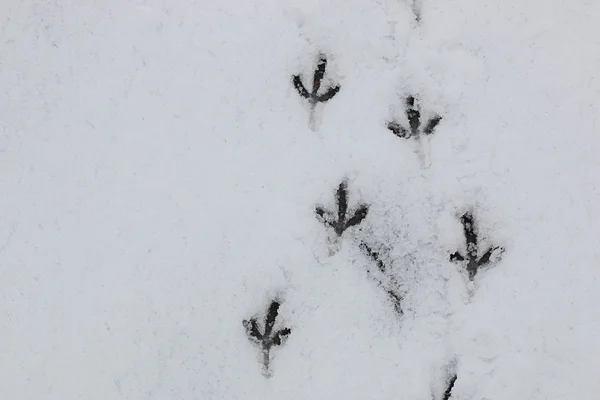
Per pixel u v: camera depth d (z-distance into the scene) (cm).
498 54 189
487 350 171
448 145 183
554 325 172
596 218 178
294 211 179
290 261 176
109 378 172
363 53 188
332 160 183
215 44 191
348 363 172
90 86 191
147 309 175
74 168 186
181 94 188
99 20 195
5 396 173
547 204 179
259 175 182
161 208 181
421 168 182
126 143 187
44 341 175
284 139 184
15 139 189
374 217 180
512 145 183
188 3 194
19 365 174
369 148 183
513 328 172
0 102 192
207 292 175
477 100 186
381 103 186
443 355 172
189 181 182
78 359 174
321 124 185
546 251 176
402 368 171
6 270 180
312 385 171
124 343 174
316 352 172
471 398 170
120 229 181
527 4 193
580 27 192
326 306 175
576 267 175
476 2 193
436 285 176
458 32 190
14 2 198
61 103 191
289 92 187
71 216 183
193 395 171
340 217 180
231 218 179
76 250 180
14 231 183
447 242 178
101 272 178
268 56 189
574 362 170
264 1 193
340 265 177
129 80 190
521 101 186
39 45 195
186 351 173
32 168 187
